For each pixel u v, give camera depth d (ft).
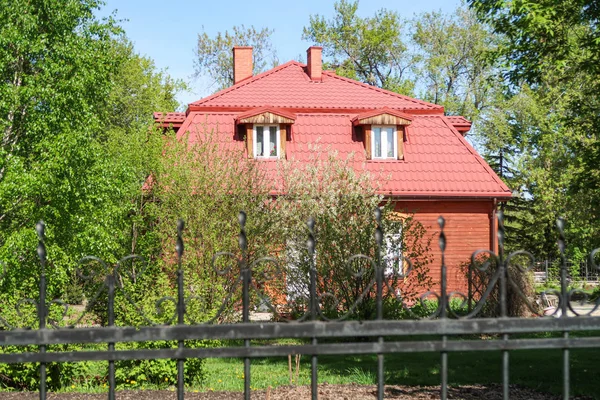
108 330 11.85
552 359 33.60
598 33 46.19
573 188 50.39
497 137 115.75
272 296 44.96
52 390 26.55
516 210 114.52
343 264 41.09
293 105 72.28
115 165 47.62
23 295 39.37
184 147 50.21
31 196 45.19
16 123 50.19
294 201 46.29
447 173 68.69
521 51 50.01
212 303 41.01
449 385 26.43
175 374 27.63
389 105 74.23
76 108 48.08
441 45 124.16
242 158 50.96
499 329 12.31
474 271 51.65
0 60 48.16
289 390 24.75
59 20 49.80
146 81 109.40
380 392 12.09
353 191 43.04
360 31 130.72
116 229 47.75
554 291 12.55
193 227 45.85
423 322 12.23
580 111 51.49
